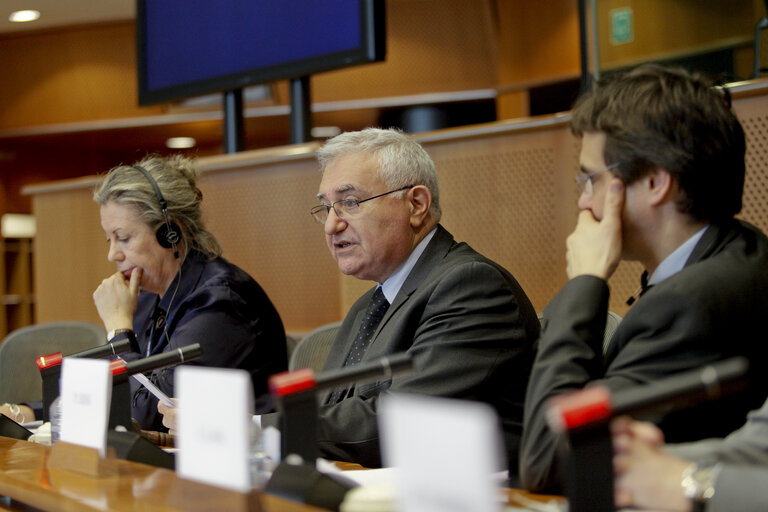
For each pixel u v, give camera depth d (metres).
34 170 17.72
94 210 9.69
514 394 4.08
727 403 2.93
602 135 3.12
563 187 6.29
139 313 6.46
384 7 8.52
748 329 2.88
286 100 14.48
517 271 6.54
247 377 2.31
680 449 2.45
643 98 3.05
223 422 2.36
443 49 14.32
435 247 4.56
